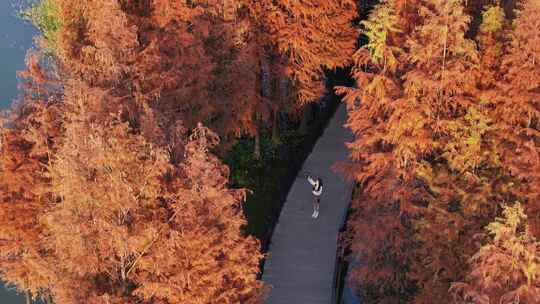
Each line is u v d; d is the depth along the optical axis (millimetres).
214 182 18844
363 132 26219
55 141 23516
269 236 31047
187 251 19188
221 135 32594
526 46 22406
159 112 23688
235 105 31250
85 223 18766
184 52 28578
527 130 22469
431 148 23969
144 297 19391
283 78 35938
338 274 28547
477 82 24609
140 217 19250
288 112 37750
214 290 19781
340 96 44406
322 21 33938
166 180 20016
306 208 33562
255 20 33219
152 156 19203
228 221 19797
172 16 28547
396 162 24297
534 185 21766
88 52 25156
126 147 18516
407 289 25750
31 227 24969
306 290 28281
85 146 18453
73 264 19172
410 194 23719
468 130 23328
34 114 25047
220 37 30594
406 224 25219
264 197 34531
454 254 22672
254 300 21359
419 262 24047
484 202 22281
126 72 24625
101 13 25719
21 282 25797
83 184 18438
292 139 40156
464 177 23047
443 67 22797
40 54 26719
